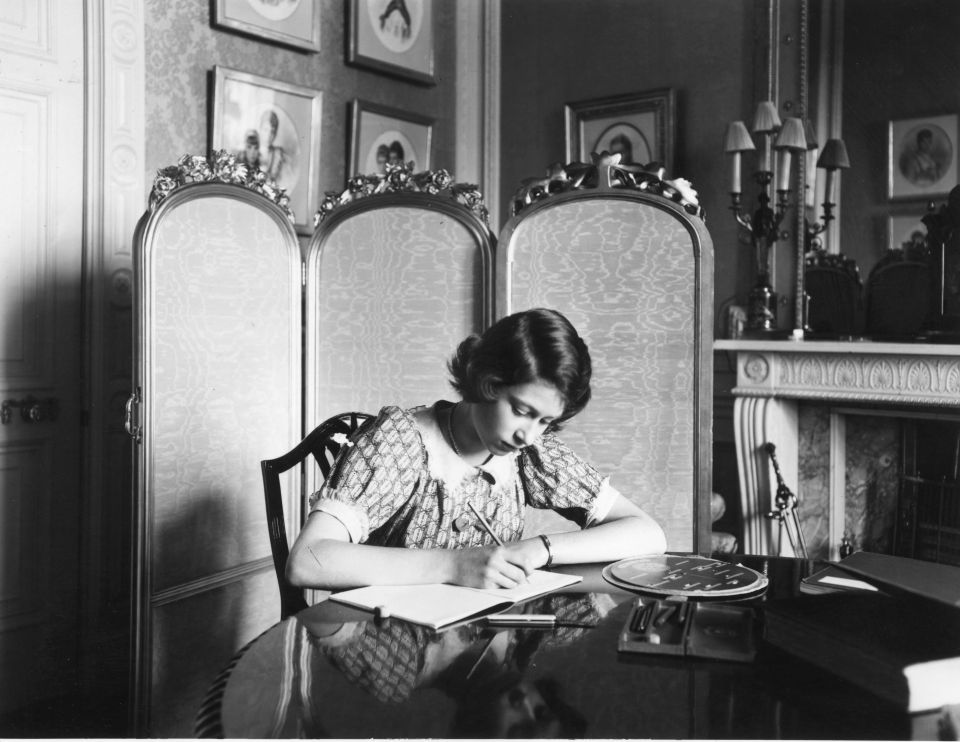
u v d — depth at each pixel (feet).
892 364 9.11
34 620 8.57
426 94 13.14
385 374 8.21
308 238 11.21
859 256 10.30
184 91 9.73
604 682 3.14
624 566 4.61
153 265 6.97
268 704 2.95
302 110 11.01
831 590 4.28
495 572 4.20
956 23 9.57
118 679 9.14
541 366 4.26
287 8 10.73
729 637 3.50
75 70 8.68
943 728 2.78
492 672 3.24
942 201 9.70
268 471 5.67
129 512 9.23
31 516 8.53
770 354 9.97
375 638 3.58
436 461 4.88
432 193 8.04
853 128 10.28
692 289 7.30
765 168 10.82
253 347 7.95
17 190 8.30
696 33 11.68
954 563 9.57
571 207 7.63
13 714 8.25
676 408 7.39
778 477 9.78
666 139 11.85
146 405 6.94
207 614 7.63
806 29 10.57
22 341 8.41
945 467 9.64
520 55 13.39
